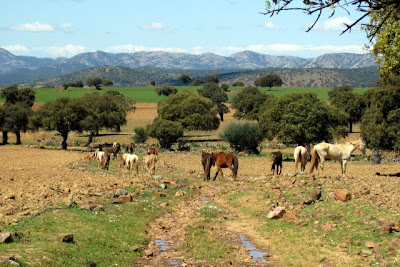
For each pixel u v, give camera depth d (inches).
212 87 5246.1
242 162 2091.5
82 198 880.3
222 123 4845.0
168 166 1712.6
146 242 669.3
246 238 694.5
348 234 639.8
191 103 3265.3
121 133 3983.8
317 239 639.8
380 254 547.2
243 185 1175.0
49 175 1325.0
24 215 693.3
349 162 2193.7
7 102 5590.6
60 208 762.8
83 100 3324.3
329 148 1085.1
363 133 1510.8
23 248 513.0
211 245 647.8
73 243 574.6
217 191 1137.4
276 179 1126.4
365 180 1043.3
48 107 2760.8
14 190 949.2
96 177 1280.8
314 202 855.1
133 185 1103.6
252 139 2544.3
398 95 1412.4
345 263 538.0
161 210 890.1
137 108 6432.1
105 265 532.4
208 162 1298.0
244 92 5132.9
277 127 2277.3
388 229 611.8
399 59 675.4
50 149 2699.3
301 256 581.9
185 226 772.0
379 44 668.1
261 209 874.8
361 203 784.9
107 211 797.9
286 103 2281.0
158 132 2716.5
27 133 3887.8
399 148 1434.5
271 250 627.8
